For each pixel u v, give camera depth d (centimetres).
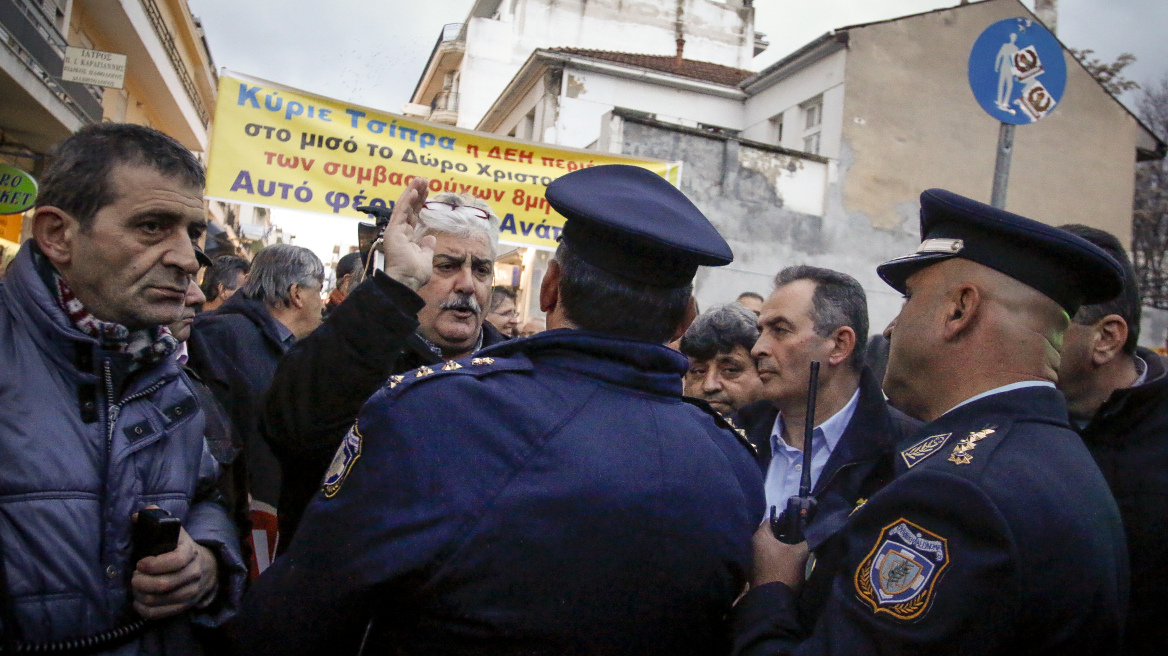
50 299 131
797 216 1265
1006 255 133
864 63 1355
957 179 1384
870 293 1296
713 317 286
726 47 2534
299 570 117
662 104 1705
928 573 111
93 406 132
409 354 214
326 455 169
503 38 2442
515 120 1895
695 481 125
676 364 136
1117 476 190
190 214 140
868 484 200
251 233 2288
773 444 239
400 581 111
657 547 118
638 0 2509
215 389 276
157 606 132
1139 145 1533
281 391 171
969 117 1402
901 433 211
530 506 112
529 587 111
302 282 332
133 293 134
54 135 1070
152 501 138
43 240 134
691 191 1210
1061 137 1463
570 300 132
